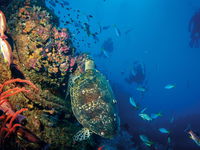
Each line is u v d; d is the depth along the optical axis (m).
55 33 1.84
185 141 4.38
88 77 1.69
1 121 1.16
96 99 1.54
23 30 1.80
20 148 1.14
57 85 1.84
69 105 1.88
